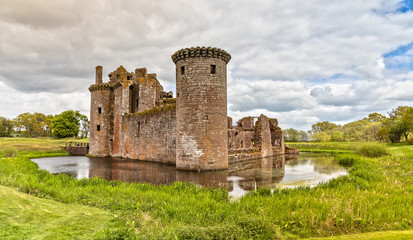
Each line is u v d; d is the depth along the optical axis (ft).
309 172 75.20
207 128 77.46
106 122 145.59
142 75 148.36
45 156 143.95
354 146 174.70
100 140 143.84
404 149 124.26
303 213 29.01
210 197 37.45
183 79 80.48
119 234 20.39
